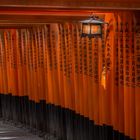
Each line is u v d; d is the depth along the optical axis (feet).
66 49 36.60
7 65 49.44
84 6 19.65
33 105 45.96
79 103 35.50
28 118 47.75
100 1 19.89
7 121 51.78
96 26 22.74
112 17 27.84
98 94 31.89
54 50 39.17
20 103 48.91
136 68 26.20
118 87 28.50
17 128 49.21
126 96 27.55
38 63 43.14
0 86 51.44
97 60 31.24
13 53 47.93
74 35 34.58
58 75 39.19
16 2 18.39
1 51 49.57
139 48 25.64
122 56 27.48
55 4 19.08
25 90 47.44
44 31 40.42
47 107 42.75
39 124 44.96
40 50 42.14
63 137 39.75
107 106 30.17
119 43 27.55
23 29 45.06
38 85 43.98
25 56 46.09
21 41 46.19
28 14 26.78
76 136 37.11
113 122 29.50
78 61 34.60
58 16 30.68
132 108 27.17
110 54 28.73
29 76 45.91
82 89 34.68
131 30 26.25
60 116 39.91
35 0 18.65
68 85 37.29
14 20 31.71
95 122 32.53
